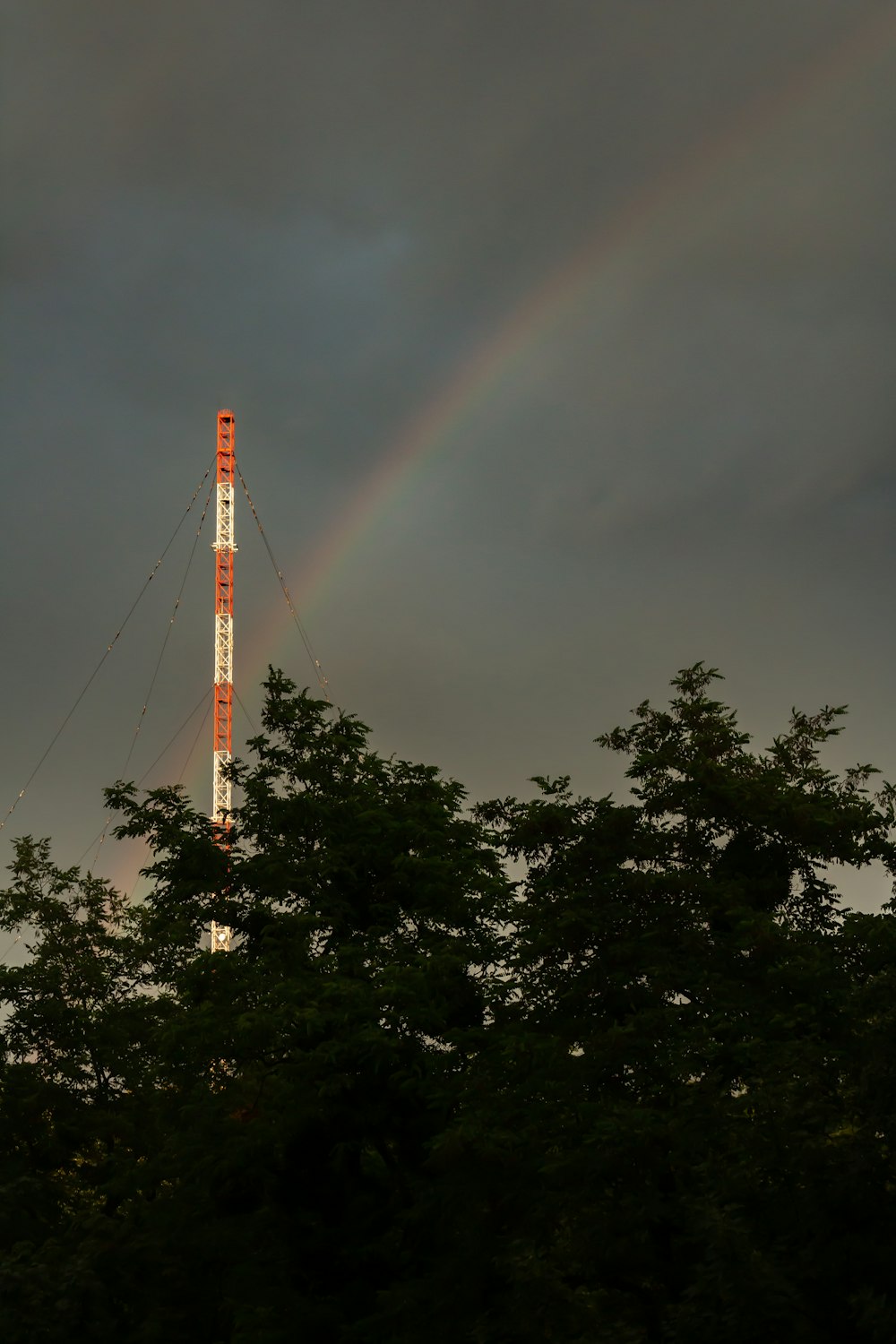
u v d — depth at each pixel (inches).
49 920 1445.6
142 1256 933.8
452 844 1317.7
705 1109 795.4
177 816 1341.0
